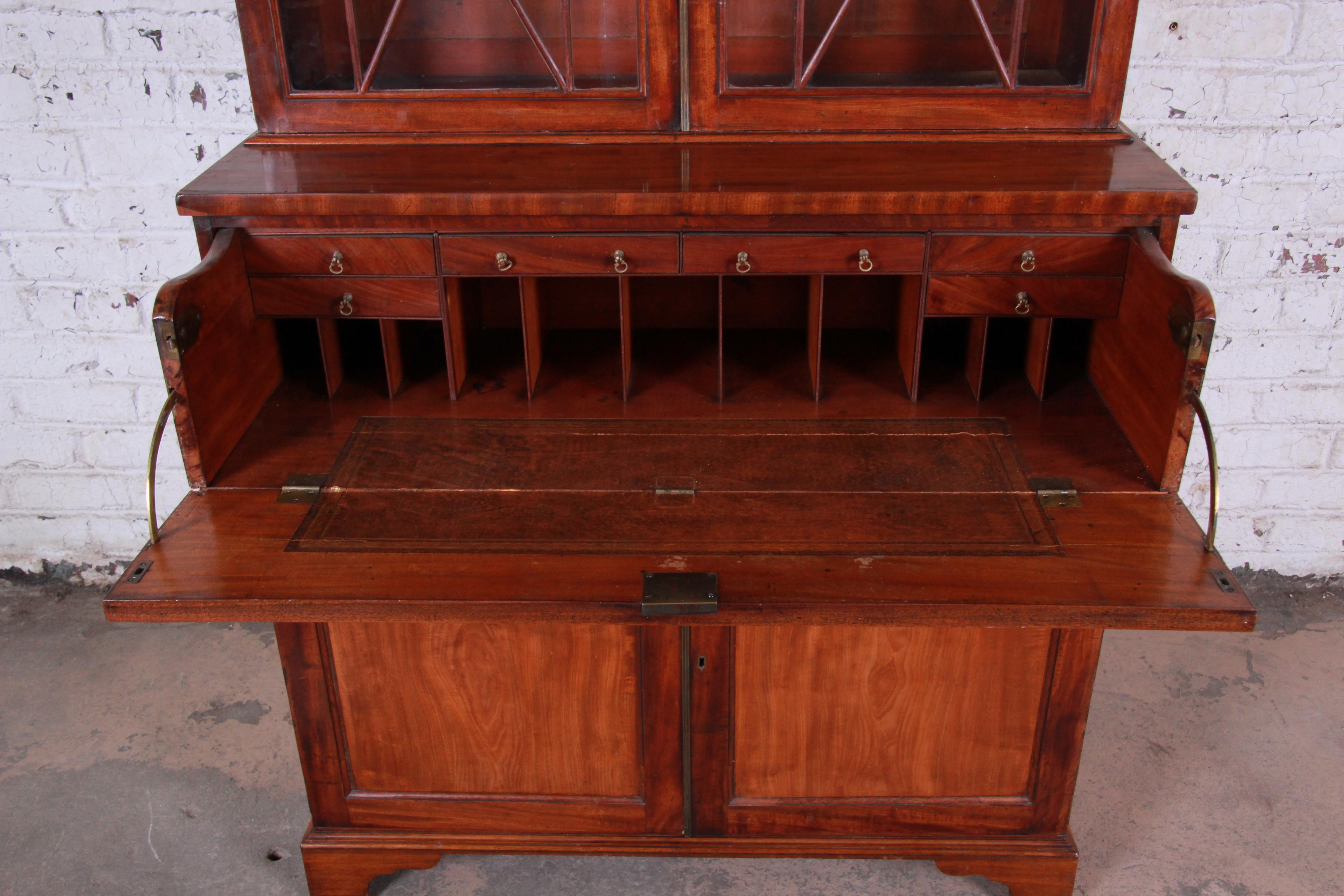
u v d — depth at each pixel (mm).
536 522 1370
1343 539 2350
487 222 1497
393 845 1704
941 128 1626
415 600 1246
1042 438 1518
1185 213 1452
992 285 1520
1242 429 2264
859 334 1812
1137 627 1229
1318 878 1771
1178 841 1841
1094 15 1554
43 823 1884
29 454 2320
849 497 1407
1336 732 2053
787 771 1626
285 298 1557
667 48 1590
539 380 1685
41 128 2043
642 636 1501
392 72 1629
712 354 1757
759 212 1445
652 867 1834
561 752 1617
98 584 2447
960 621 1234
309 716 1592
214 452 1458
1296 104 1982
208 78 2020
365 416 1594
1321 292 2129
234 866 1819
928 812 1656
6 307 2182
